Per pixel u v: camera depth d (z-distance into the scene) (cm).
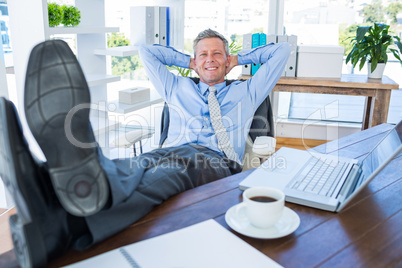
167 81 198
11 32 233
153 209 98
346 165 125
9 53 238
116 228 84
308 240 83
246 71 330
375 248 80
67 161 77
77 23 256
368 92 303
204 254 76
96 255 77
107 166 86
